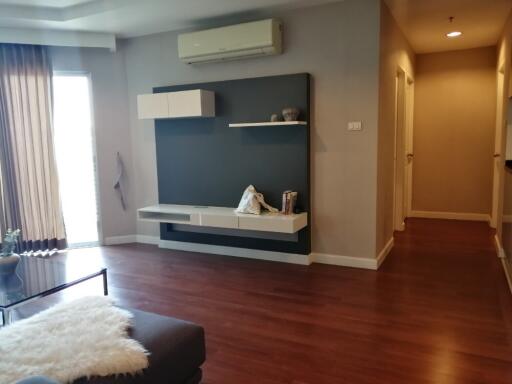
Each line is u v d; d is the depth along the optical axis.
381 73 3.88
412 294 3.37
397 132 5.34
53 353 1.74
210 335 2.75
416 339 2.64
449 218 6.32
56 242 4.98
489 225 5.79
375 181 3.90
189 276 3.95
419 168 6.42
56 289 2.72
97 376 1.65
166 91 4.76
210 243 4.73
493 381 2.17
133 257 4.64
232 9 4.03
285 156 4.20
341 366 2.35
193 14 4.16
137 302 3.34
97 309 2.15
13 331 1.94
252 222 4.03
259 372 2.31
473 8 4.14
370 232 3.99
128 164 5.24
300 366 2.36
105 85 5.04
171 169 4.91
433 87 6.18
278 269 4.09
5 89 4.60
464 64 5.97
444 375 2.24
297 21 4.06
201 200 4.77
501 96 5.05
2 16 4.08
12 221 4.74
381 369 2.31
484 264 4.10
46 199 4.88
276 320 2.96
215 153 4.60
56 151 4.94
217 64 4.52
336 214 4.12
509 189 3.71
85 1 4.00
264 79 4.21
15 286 2.74
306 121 4.03
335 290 3.49
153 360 1.80
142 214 4.71
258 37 3.98
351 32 3.84
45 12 4.21
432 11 4.22
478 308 3.08
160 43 4.82
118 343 1.81
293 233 4.24
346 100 3.93
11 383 1.56
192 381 2.07
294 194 4.09
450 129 6.16
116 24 4.46
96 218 5.25
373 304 3.19
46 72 4.75
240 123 4.38
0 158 4.64
